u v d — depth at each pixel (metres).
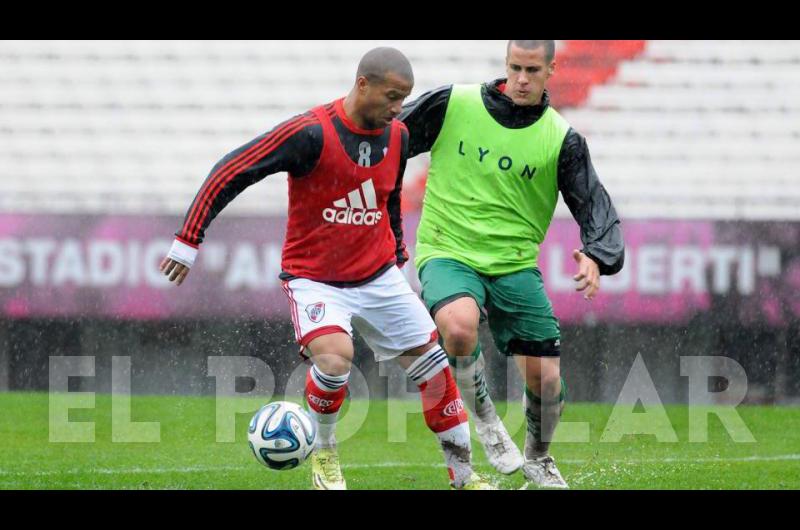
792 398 42.22
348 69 52.12
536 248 25.00
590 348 42.06
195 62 51.88
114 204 46.72
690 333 42.25
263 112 50.78
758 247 42.41
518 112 24.38
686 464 27.67
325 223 21.48
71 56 51.72
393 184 22.02
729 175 49.41
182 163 49.19
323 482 22.08
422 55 52.47
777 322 42.28
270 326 41.72
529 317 24.52
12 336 42.00
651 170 49.56
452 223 24.66
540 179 24.53
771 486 24.05
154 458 27.98
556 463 28.09
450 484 22.64
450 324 23.12
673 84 52.03
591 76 52.31
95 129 49.75
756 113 51.44
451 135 24.67
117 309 42.00
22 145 49.16
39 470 25.86
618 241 24.17
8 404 37.53
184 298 41.81
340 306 21.80
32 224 42.22
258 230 41.78
